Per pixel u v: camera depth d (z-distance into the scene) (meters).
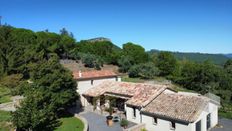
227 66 78.88
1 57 48.16
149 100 31.25
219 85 59.28
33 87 28.89
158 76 88.88
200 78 62.94
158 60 92.50
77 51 95.62
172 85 70.38
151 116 29.42
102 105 39.00
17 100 34.69
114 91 37.84
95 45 102.50
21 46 54.69
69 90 33.19
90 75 43.34
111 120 30.77
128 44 100.62
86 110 38.59
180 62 94.31
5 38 52.72
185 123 26.05
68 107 38.97
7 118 26.91
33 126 23.69
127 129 27.67
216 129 29.55
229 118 34.38
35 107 24.39
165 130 28.05
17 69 48.12
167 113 27.77
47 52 76.06
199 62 71.38
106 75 45.38
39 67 32.00
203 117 27.89
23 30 82.62
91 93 40.25
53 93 31.03
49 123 29.36
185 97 30.38
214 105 30.77
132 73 81.31
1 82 42.97
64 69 34.41
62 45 89.19
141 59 97.75
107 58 97.62
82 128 28.38
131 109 32.12
